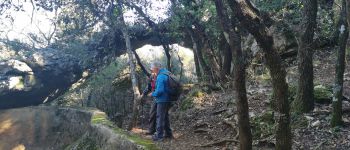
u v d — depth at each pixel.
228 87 11.72
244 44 12.92
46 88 13.41
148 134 8.90
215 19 11.37
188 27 12.25
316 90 8.16
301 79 7.59
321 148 6.46
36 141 10.78
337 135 6.65
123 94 13.45
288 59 11.80
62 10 12.52
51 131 10.91
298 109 7.62
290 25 11.57
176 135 8.83
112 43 13.38
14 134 10.97
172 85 8.20
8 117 11.65
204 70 12.95
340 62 6.66
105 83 14.04
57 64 13.39
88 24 12.63
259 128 7.64
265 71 11.30
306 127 7.18
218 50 12.90
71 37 13.24
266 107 8.62
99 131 8.05
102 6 11.80
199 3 10.86
